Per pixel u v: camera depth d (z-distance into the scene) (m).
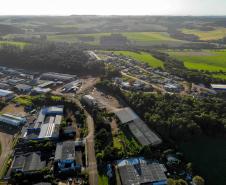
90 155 111.25
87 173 100.50
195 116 134.12
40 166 103.56
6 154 112.69
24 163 104.88
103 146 117.50
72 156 107.25
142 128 132.75
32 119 143.00
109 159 108.69
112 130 133.25
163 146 120.62
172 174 103.00
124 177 98.12
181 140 125.38
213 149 121.56
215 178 103.00
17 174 97.75
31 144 118.38
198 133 126.50
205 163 111.75
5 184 95.62
